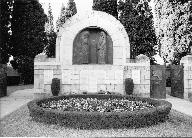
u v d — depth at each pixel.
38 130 10.31
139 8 29.52
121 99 15.59
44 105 13.12
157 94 20.70
